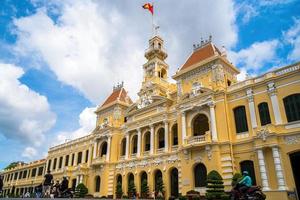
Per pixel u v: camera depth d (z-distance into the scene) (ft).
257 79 126.62
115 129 199.52
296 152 105.50
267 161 110.32
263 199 69.67
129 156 180.75
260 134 111.65
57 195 124.57
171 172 150.71
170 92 172.04
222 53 148.97
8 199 82.64
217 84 136.36
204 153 128.47
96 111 223.10
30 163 309.22
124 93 223.92
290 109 111.55
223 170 120.78
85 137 231.71
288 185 102.17
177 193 143.23
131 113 189.47
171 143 155.22
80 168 210.59
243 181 72.69
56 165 256.32
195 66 148.56
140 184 164.86
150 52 202.28
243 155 120.26
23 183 302.66
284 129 109.70
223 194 102.83
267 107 119.03
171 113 160.76
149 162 162.71
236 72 154.20
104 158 194.39
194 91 144.36
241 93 130.00
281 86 116.57
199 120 150.61
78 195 180.96
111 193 180.65
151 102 177.27
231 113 131.03
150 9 221.46
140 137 176.35
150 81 190.08
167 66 205.26
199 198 111.65
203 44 163.43
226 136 124.98
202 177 128.47
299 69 111.75
